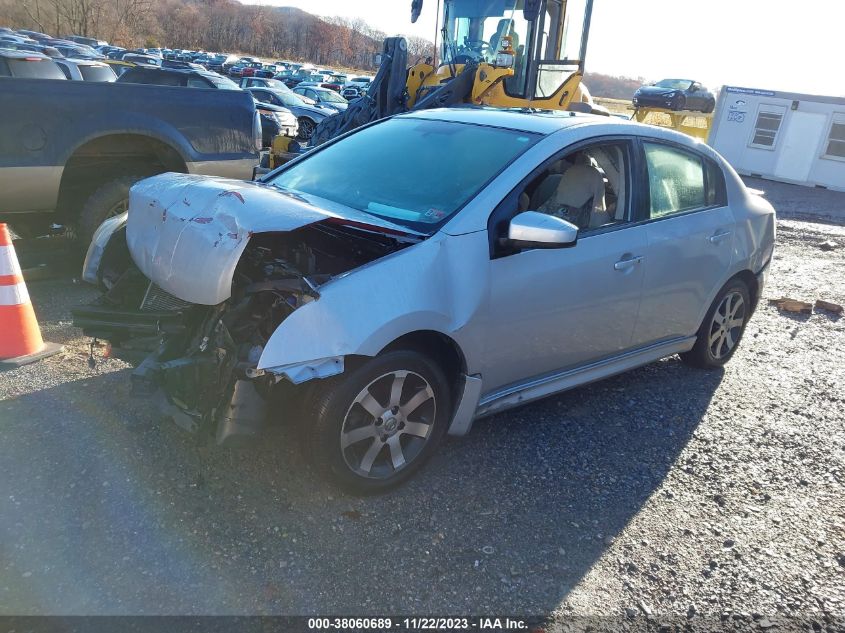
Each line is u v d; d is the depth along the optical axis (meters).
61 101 5.20
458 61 9.57
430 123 4.21
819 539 3.25
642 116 24.19
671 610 2.70
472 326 3.21
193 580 2.55
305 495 3.11
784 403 4.76
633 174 4.05
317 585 2.61
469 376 3.33
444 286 3.12
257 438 3.00
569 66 9.76
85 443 3.31
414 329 2.99
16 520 2.75
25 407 3.61
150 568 2.59
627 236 3.93
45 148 5.13
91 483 3.03
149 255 3.23
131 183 5.71
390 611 2.53
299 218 2.86
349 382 2.92
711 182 4.68
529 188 3.77
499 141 3.76
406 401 3.17
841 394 5.01
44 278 5.71
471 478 3.43
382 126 4.44
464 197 3.41
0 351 4.11
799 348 5.96
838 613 2.77
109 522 2.80
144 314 3.35
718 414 4.49
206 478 3.15
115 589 2.47
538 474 3.54
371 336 2.85
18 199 5.11
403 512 3.10
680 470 3.75
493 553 2.90
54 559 2.58
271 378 2.83
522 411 4.21
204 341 3.07
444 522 3.07
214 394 2.91
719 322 5.01
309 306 2.78
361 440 3.07
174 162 6.02
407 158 3.89
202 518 2.88
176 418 2.99
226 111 6.14
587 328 3.82
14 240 6.29
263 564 2.68
